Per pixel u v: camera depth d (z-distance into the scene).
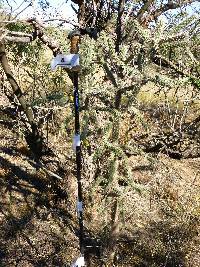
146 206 4.07
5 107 4.86
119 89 2.35
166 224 4.07
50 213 4.09
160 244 3.83
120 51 2.36
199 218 4.25
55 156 4.68
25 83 5.39
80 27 3.15
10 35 3.37
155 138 3.04
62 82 4.56
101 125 2.66
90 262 3.51
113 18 3.21
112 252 3.34
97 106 2.47
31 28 4.09
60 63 2.30
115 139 2.49
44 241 3.72
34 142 4.57
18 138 5.16
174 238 3.91
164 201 4.36
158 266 3.59
